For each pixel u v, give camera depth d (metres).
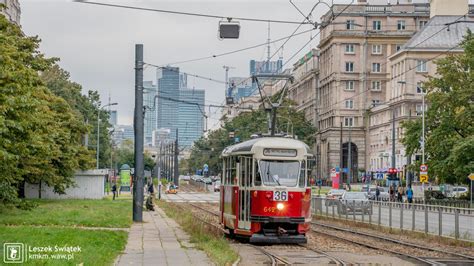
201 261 20.45
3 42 28.59
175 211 49.03
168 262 20.14
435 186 89.44
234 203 29.50
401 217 35.31
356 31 129.12
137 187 39.62
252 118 105.19
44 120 34.06
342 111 130.00
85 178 69.19
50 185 55.47
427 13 129.50
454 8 111.31
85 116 93.12
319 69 141.25
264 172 27.98
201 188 121.94
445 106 67.62
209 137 135.50
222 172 33.00
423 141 69.19
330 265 20.91
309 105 147.75
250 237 27.66
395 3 134.62
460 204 61.31
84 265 17.72
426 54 109.75
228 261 20.28
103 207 51.62
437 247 28.19
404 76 111.31
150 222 39.59
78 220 35.81
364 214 40.72
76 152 56.91
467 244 28.58
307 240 29.28
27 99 26.78
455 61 67.69
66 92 89.25
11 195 37.22
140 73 39.88
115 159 146.00
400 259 23.12
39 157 37.78
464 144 61.53
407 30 128.88
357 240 30.91
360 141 129.75
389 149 116.31
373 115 127.12
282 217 27.61
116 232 29.83
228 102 64.69
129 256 21.69
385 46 129.62
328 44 133.25
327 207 48.00
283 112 118.94
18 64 28.12
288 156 28.28
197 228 30.94
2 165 29.05
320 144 139.38
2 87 25.42
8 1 79.94
